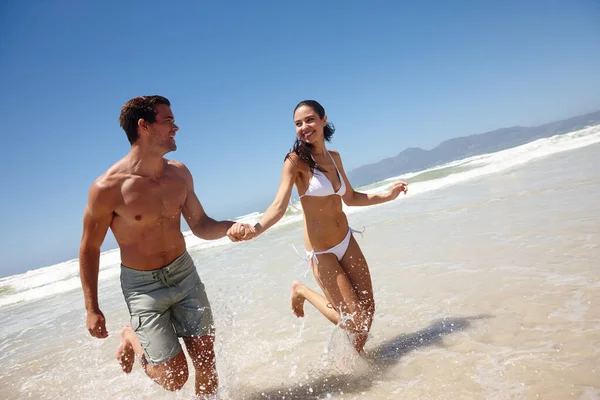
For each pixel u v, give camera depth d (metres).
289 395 2.96
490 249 5.55
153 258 2.95
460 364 2.88
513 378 2.56
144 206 2.87
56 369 4.57
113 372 4.21
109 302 7.63
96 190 2.79
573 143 16.86
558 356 2.71
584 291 3.63
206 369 2.99
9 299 10.53
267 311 5.10
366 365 3.17
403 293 4.60
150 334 2.92
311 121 3.39
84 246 2.85
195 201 3.28
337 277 3.32
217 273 7.85
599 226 5.42
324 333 4.15
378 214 10.86
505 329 3.26
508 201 8.62
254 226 3.07
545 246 5.12
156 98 2.96
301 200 3.50
